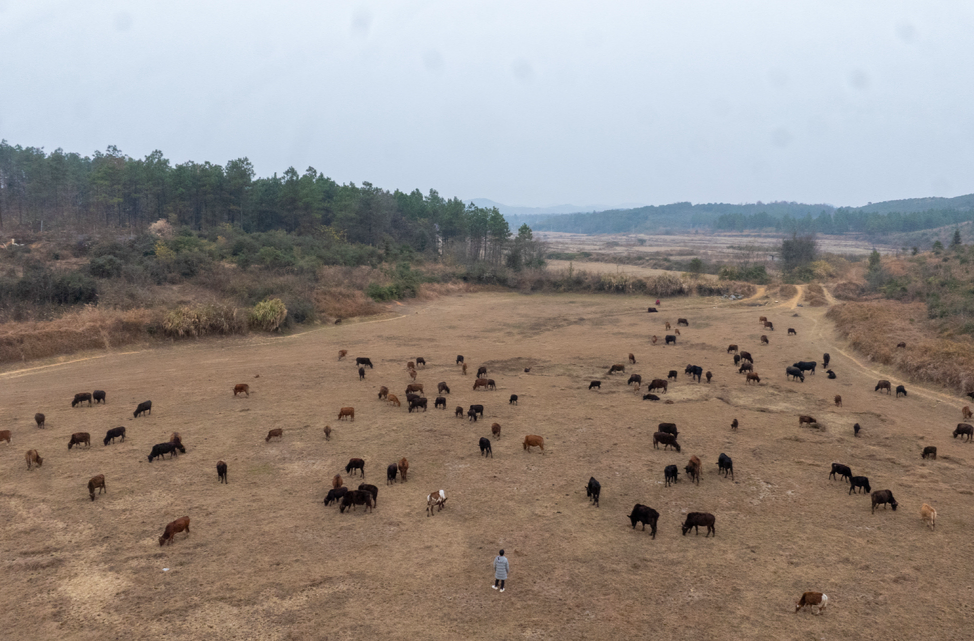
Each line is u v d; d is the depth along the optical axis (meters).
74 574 14.19
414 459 22.44
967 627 12.30
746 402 31.47
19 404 29.98
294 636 12.04
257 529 16.66
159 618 12.56
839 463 21.56
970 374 33.09
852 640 11.96
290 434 25.28
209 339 49.78
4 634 11.95
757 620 12.64
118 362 41.50
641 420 27.78
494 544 15.98
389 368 40.31
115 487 19.38
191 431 25.53
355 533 16.50
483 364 41.66
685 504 18.61
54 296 51.00
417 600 13.34
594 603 13.29
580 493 19.39
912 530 16.84
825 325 58.81
